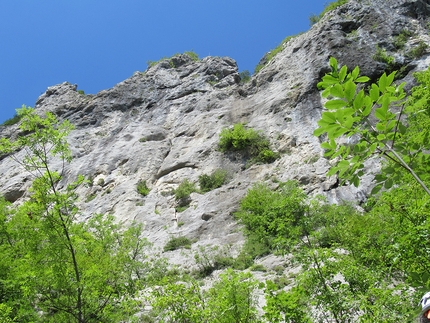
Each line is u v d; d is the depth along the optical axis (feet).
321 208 33.04
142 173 89.56
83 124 120.26
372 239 25.26
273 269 46.55
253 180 73.20
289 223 27.86
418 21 91.20
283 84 95.40
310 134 77.10
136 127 110.73
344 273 23.21
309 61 93.56
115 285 31.04
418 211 18.06
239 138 82.02
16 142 29.43
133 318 29.07
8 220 37.27
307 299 23.03
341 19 98.89
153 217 73.77
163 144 98.48
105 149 104.22
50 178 29.30
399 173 10.39
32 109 29.94
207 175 79.05
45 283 26.73
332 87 9.04
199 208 70.79
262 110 91.86
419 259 17.24
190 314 24.58
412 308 17.93
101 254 32.94
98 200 86.33
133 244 49.67
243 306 23.20
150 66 147.95
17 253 31.71
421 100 10.52
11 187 98.37
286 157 74.84
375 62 80.84
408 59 79.46
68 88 145.59
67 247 28.25
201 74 124.98
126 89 129.29
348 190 58.85
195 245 60.95
